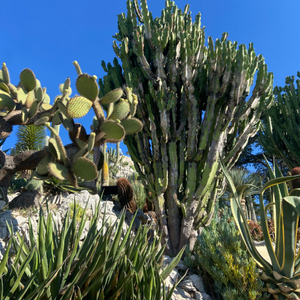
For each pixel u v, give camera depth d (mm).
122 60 5594
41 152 4008
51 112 4336
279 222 3303
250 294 3207
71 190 5465
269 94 5145
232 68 4953
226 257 3652
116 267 2135
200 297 3771
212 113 5047
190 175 5145
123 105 3654
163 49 5215
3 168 3914
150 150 5508
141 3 5449
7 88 4250
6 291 1611
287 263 3156
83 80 3309
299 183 3783
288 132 9016
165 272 2422
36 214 4098
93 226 2285
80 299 1639
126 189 6520
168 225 5168
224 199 8867
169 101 5008
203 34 5539
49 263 1864
